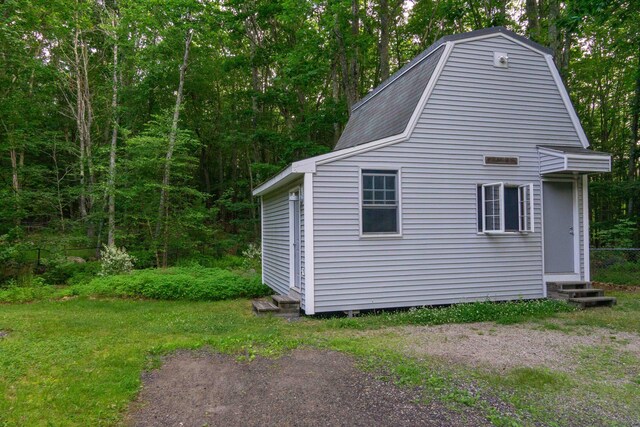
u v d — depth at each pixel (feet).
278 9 57.36
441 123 27.50
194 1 53.21
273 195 34.81
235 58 64.69
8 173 50.14
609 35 56.90
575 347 18.66
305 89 62.69
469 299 27.66
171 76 66.80
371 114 36.14
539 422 11.59
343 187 25.49
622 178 74.69
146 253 48.16
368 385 14.03
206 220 63.52
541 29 52.39
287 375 14.98
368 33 61.26
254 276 38.99
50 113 63.36
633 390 13.91
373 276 25.88
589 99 76.74
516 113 29.19
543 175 29.55
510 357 17.20
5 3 44.45
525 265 28.91
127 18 54.90
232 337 19.72
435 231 27.14
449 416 11.91
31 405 12.60
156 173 50.11
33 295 31.71
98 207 51.39
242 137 65.00
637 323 22.86
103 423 11.61
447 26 62.59
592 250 41.73
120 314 26.21
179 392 13.73
